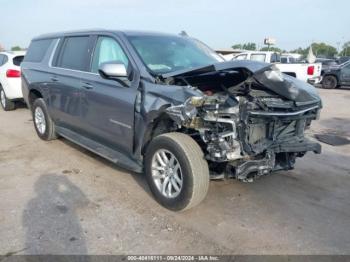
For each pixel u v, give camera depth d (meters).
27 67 6.39
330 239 3.21
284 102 3.60
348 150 6.01
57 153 5.55
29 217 3.49
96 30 4.86
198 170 3.34
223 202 3.89
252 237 3.21
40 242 3.07
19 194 4.02
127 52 4.17
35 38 6.63
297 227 3.40
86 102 4.67
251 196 4.05
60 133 5.73
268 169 3.49
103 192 4.09
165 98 3.51
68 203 3.81
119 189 4.18
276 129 3.63
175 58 4.32
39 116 6.21
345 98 13.39
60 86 5.26
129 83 3.97
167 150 3.53
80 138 5.18
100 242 3.08
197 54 4.68
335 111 10.05
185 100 3.34
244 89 3.81
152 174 3.76
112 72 3.72
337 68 17.33
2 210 3.63
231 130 3.27
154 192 3.78
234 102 3.33
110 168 4.88
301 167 5.07
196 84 4.00
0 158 5.32
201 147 3.64
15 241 3.07
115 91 4.12
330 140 6.66
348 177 4.72
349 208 3.82
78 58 5.05
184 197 3.41
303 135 3.95
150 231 3.27
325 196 4.11
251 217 3.57
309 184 4.45
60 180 4.45
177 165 3.51
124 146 4.18
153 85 3.73
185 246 3.04
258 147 3.42
